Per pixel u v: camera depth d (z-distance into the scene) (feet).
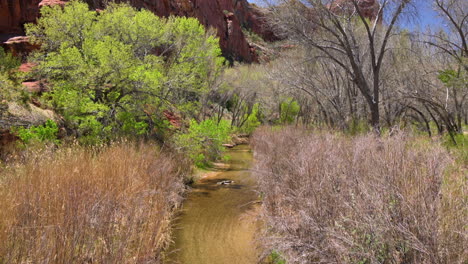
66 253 12.00
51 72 38.68
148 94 42.11
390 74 49.80
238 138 97.25
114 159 24.81
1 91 31.91
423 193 9.71
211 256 17.46
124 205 17.74
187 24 65.51
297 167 18.33
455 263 8.05
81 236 13.02
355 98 50.72
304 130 46.24
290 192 17.52
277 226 14.87
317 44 40.60
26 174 18.26
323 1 36.81
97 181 19.08
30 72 41.19
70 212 13.79
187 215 24.85
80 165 21.26
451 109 49.44
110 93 40.50
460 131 42.32
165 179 27.61
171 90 48.21
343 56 49.55
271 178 21.70
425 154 12.76
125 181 21.11
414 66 47.01
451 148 27.58
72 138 34.22
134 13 54.44
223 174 43.60
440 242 8.47
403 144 13.82
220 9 194.39
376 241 9.84
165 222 21.04
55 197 15.01
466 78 38.65
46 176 17.72
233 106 114.01
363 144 17.10
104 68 36.86
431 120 55.47
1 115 32.01
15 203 14.16
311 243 12.10
